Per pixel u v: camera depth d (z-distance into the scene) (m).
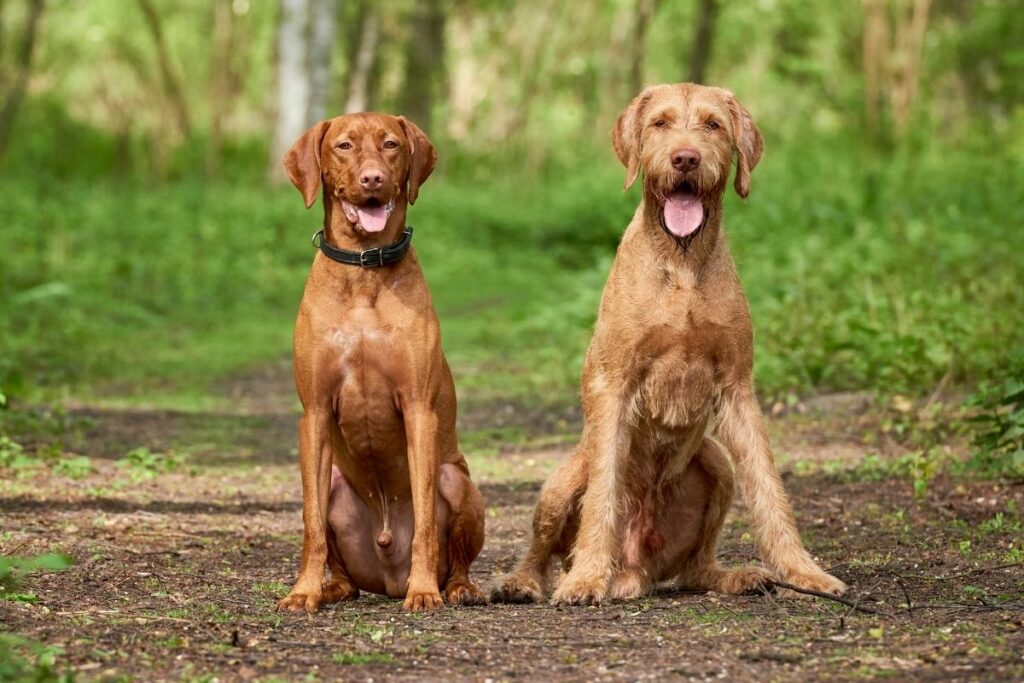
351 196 6.83
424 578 6.86
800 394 14.23
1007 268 16.38
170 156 53.66
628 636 5.97
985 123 39.38
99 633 5.88
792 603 6.67
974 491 9.60
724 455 7.32
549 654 5.65
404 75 60.78
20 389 13.49
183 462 11.80
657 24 67.44
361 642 5.89
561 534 7.41
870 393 13.53
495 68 68.88
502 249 38.47
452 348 21.09
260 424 14.28
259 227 33.06
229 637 5.93
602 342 7.14
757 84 63.28
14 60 53.03
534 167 58.69
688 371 7.03
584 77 66.75
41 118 55.34
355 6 54.22
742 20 61.66
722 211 7.15
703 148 6.85
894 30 52.69
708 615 6.39
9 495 9.70
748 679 5.16
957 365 13.26
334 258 6.95
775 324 15.66
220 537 8.81
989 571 7.25
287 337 22.61
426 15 58.78
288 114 42.28
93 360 18.41
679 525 7.39
